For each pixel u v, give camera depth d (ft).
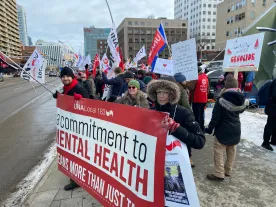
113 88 18.38
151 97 6.93
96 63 36.55
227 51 14.87
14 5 329.11
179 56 13.71
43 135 19.86
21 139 18.85
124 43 314.35
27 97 46.73
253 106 27.96
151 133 5.40
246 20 155.43
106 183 6.76
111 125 6.50
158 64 20.04
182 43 13.33
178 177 5.56
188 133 5.89
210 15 374.22
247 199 9.50
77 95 7.64
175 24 314.55
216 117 10.45
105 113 6.66
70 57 77.41
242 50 13.84
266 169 12.06
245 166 12.44
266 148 14.80
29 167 13.58
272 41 13.28
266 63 14.19
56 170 12.50
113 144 6.48
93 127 7.18
